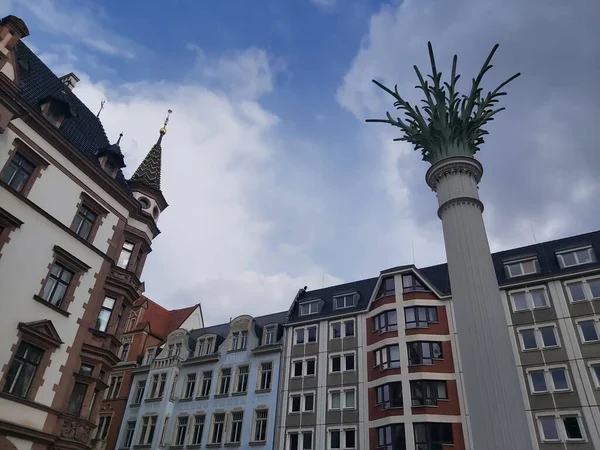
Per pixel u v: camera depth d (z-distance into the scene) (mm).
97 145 32719
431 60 18188
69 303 26156
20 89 25609
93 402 27203
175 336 52875
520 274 38500
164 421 46594
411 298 40656
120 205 31297
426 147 17906
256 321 51625
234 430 43531
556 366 33281
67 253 26281
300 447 39594
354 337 42812
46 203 25922
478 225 15641
